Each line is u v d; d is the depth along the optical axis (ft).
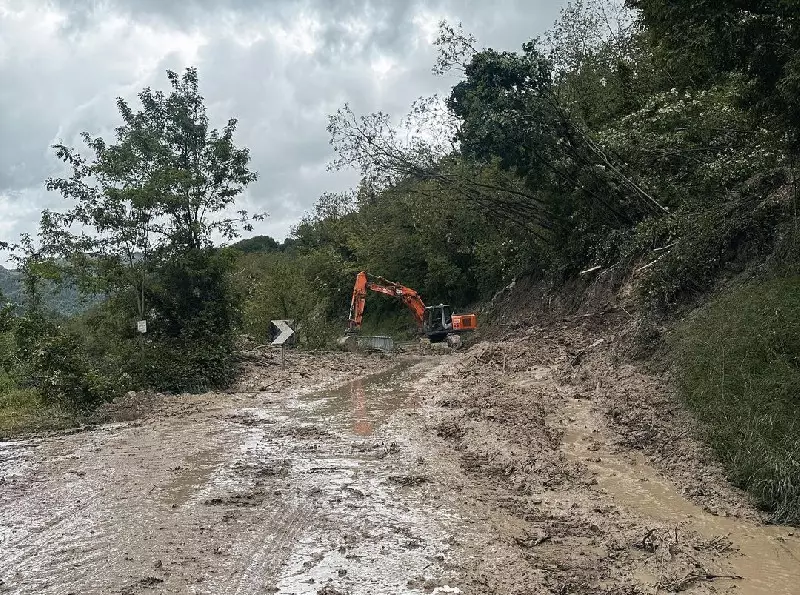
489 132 64.03
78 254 52.19
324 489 26.27
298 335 84.43
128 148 54.95
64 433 38.68
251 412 43.78
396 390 52.01
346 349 83.51
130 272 54.80
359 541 20.86
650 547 20.22
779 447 24.54
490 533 21.44
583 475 27.43
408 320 124.16
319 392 52.49
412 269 126.62
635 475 27.30
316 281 133.39
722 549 20.06
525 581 17.97
